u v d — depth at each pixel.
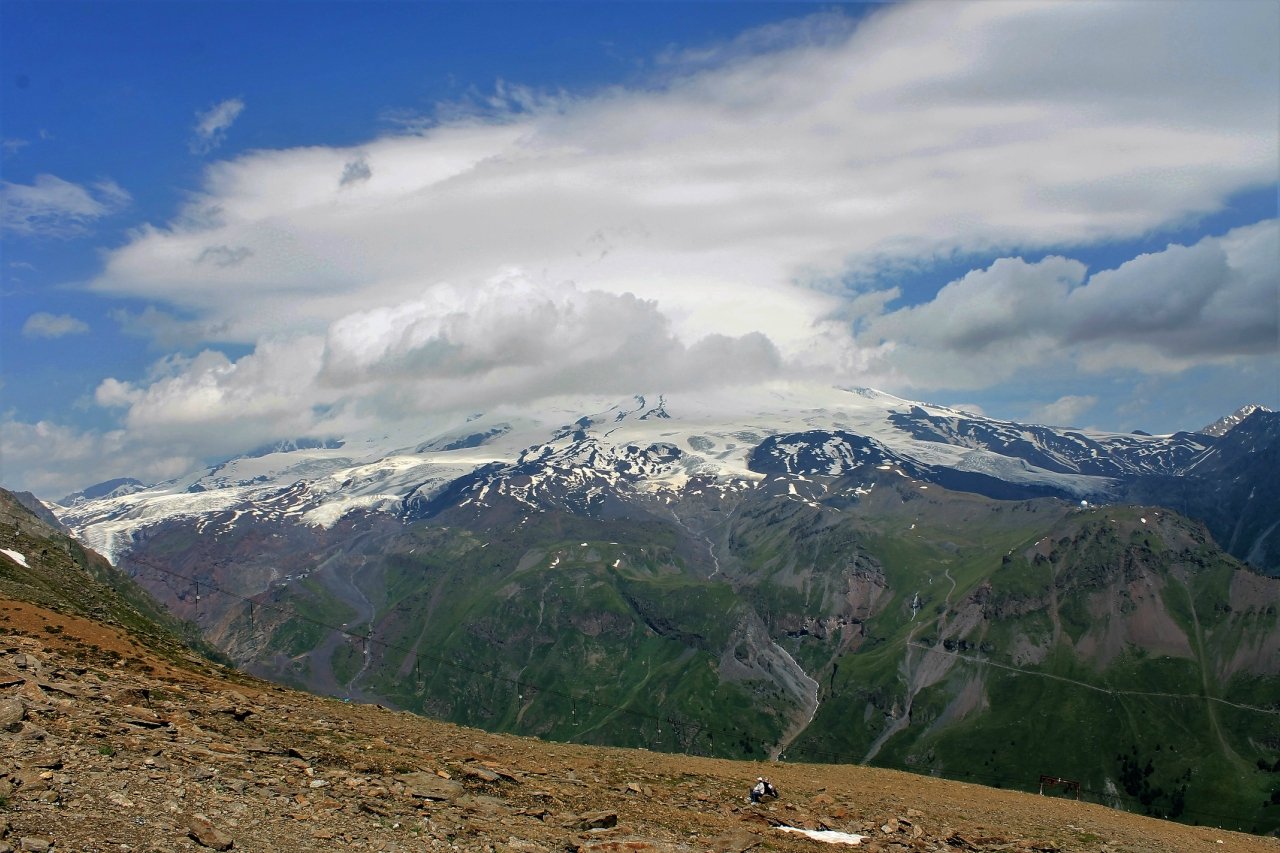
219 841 37.62
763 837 57.44
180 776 44.41
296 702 82.56
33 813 36.91
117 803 39.59
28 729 46.84
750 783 80.19
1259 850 84.12
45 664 66.25
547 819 52.28
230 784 44.59
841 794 80.88
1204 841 84.06
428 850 41.72
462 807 50.25
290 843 39.59
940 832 67.81
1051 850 68.19
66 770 42.00
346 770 52.62
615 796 63.03
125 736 49.25
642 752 96.56
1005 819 79.56
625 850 47.59
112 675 69.00
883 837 63.66
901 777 100.94
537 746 85.88
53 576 133.00
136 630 119.12
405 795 49.47
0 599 91.25
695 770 84.69
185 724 56.09
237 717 63.44
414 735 73.81
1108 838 76.56
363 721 76.94
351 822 43.41
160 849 36.09
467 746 73.94
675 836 53.81
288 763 51.12
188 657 99.94
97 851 34.84
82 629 90.31
